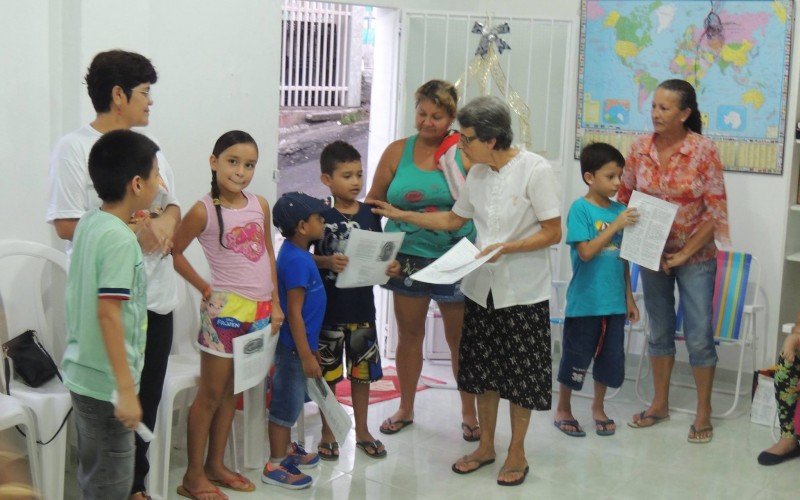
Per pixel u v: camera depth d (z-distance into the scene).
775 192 5.02
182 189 3.94
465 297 3.73
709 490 3.72
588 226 4.18
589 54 5.52
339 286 3.62
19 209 3.45
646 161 4.30
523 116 5.30
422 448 4.07
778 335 5.02
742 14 4.99
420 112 3.84
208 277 4.04
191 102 3.92
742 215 5.13
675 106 4.12
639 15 5.31
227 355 3.32
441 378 5.11
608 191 4.19
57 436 3.08
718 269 4.80
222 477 3.54
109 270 2.46
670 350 4.47
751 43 4.98
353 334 3.85
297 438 3.98
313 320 3.56
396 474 3.77
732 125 5.10
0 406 2.90
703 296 4.28
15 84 3.39
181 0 3.83
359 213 3.83
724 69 5.09
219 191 3.34
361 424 3.98
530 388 3.59
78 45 3.45
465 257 3.48
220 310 3.31
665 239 4.12
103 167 2.51
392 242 3.65
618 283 4.23
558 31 5.38
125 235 2.50
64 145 2.89
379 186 4.09
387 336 5.49
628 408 4.76
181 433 3.91
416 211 3.95
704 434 4.27
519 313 3.56
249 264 3.34
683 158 4.20
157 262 2.97
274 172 4.39
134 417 2.45
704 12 5.10
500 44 5.16
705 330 4.28
